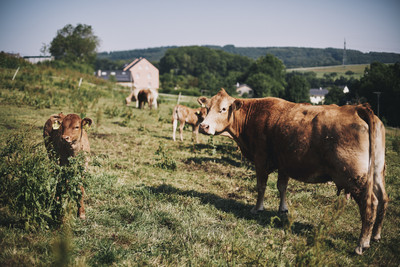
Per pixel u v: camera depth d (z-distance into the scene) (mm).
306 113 4863
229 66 172250
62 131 4809
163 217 5227
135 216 5184
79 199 4621
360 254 4277
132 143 11234
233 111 5852
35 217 4270
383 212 4473
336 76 144500
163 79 131375
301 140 4715
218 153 10828
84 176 4785
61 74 34812
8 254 3662
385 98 43688
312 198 6828
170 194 6352
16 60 33562
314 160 4645
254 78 91875
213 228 4977
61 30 94375
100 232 4527
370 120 4203
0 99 17969
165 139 12859
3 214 4418
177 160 9531
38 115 14570
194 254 4148
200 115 12586
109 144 10539
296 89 75188
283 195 5742
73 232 4398
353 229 5238
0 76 24875
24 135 5066
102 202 5621
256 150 5617
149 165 8586
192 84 109438
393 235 4953
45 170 4516
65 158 5199
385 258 4270
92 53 95938
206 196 6531
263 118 5461
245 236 4746
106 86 36906
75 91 25500
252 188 7250
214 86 82312
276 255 4152
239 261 4000
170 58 164000
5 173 4453
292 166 4969
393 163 10633
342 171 4324
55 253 3143
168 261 3957
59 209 4402
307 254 3596
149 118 18969
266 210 5941
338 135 4348
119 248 4141
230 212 5711
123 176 7367
